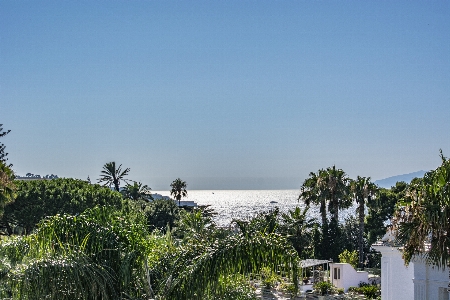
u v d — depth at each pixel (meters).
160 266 14.33
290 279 12.88
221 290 13.01
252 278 13.76
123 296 13.00
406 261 18.41
